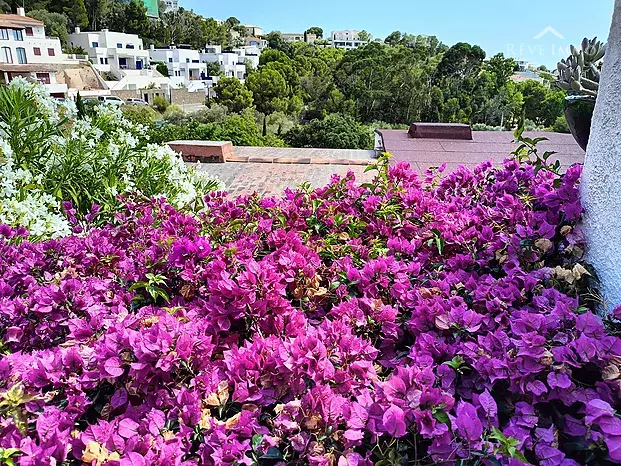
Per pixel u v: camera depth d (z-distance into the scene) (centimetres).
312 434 93
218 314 127
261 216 214
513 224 162
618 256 130
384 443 93
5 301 146
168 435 93
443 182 223
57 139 337
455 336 118
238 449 91
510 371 100
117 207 260
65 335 141
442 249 166
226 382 107
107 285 155
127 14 5328
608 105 140
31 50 3494
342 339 114
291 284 147
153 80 4138
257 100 2584
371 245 183
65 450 90
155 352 105
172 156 385
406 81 2511
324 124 1401
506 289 129
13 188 271
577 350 98
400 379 95
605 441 84
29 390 108
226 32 6519
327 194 224
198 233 192
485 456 85
